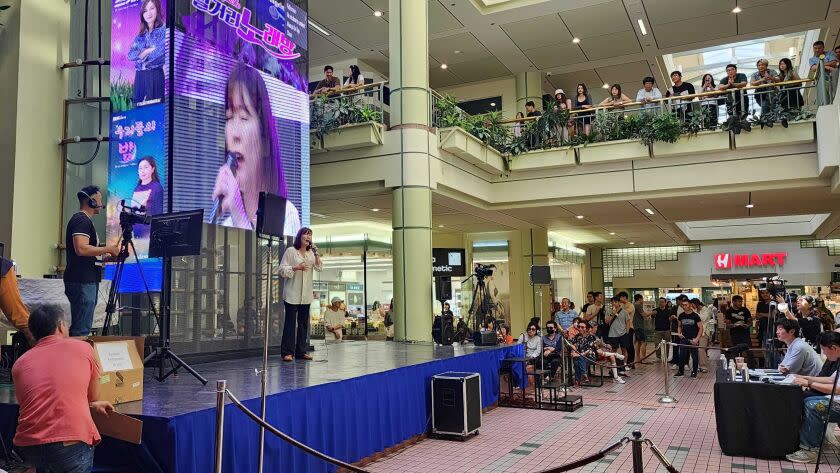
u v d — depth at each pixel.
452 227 17.44
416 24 11.23
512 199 13.35
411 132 10.91
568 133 12.93
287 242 8.71
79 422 3.33
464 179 12.27
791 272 23.38
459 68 17.17
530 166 13.02
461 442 6.80
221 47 7.84
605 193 12.58
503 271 18.50
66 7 8.16
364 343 10.67
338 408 5.46
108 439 4.05
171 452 3.84
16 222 7.35
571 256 23.30
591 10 13.79
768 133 11.26
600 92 19.62
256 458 4.48
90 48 8.27
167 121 7.09
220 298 7.68
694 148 11.72
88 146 7.94
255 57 8.40
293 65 9.13
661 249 25.30
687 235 22.03
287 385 5.21
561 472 3.46
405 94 11.07
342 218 15.65
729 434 6.09
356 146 11.17
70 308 5.47
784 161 11.33
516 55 16.30
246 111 8.15
